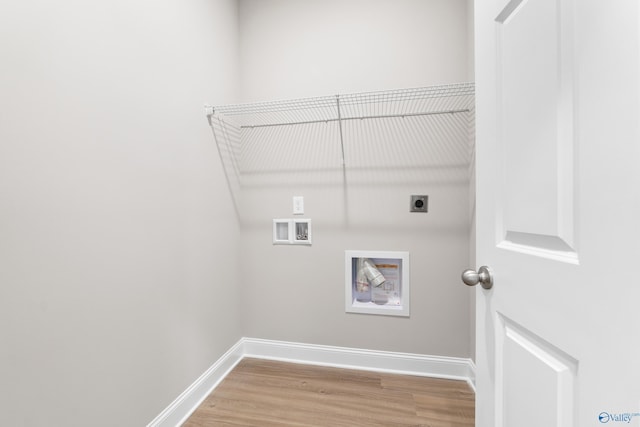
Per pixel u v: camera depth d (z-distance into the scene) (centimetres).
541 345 60
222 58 177
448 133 170
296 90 187
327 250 187
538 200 59
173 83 135
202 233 157
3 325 74
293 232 191
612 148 44
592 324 47
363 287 185
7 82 75
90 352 96
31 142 80
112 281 104
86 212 95
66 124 89
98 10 99
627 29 41
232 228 188
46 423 83
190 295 147
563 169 53
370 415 141
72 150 90
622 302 42
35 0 81
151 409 122
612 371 44
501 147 72
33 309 80
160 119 127
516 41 66
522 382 65
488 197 78
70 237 90
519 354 66
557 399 55
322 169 185
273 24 190
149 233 121
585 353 49
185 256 143
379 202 179
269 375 176
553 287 56
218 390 161
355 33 178
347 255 183
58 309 87
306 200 188
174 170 136
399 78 173
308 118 187
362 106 179
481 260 82
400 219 176
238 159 194
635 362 41
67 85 89
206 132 161
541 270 59
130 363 112
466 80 165
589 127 48
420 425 134
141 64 117
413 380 170
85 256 94
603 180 45
